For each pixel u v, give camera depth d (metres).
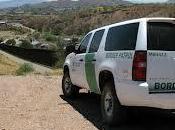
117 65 9.02
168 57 8.38
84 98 13.66
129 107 9.20
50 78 19.58
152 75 8.30
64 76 13.73
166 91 8.33
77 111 11.42
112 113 9.26
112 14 187.12
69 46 13.01
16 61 72.94
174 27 8.69
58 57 57.38
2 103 12.74
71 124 9.84
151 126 9.46
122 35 9.28
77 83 12.43
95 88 10.69
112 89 9.27
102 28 10.70
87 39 11.74
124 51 8.89
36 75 22.64
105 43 10.09
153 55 8.33
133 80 8.41
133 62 8.43
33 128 9.49
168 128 9.27
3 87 16.36
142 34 8.48
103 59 9.86
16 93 14.80
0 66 45.94
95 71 10.35
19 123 10.01
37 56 70.75
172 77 8.38
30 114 11.07
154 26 8.55
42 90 15.55
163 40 8.49
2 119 10.48
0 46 108.62
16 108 11.93
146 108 8.81
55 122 10.08
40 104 12.55
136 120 10.05
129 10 184.50
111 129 9.23
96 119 10.35
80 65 11.77
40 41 147.00
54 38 152.25
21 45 120.88
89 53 11.05
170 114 10.87
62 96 14.10
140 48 8.38
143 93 8.23
